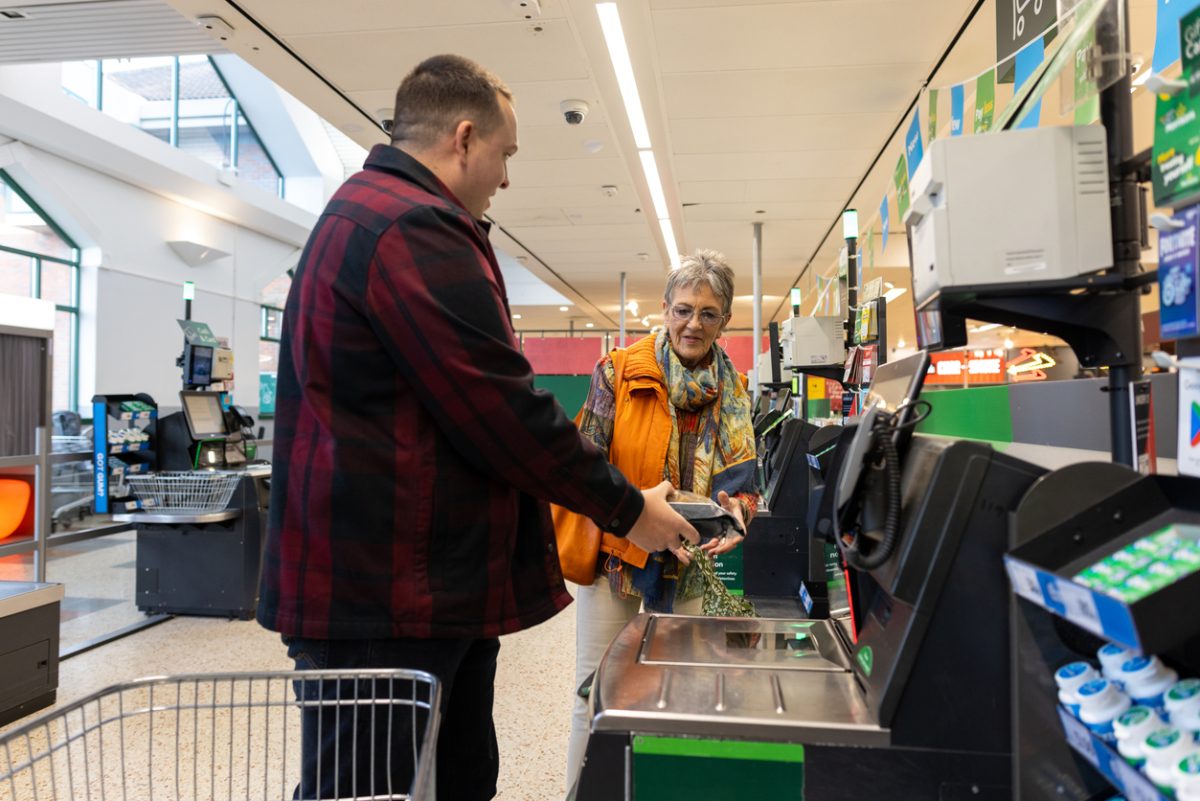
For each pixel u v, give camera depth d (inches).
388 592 40.9
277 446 43.3
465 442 40.8
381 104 203.0
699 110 202.8
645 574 67.8
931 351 37.2
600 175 263.9
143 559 177.5
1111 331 34.9
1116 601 22.4
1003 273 32.6
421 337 39.6
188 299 239.3
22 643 117.0
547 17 156.5
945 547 31.0
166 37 205.9
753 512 73.1
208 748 98.2
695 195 281.9
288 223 505.4
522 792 90.4
